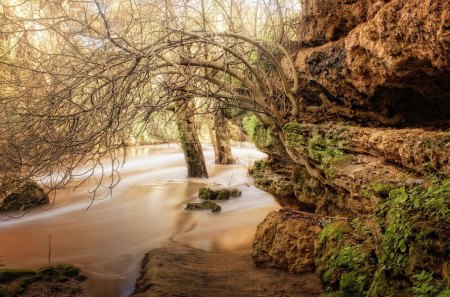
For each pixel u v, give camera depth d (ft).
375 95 21.71
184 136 62.69
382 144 18.35
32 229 38.86
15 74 25.81
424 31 14.66
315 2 25.45
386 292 12.48
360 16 22.50
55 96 21.59
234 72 26.32
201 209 44.98
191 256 29.43
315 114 27.78
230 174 67.21
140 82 22.00
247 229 37.17
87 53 23.48
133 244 34.17
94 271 27.94
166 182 62.08
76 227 39.50
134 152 92.94
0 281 23.73
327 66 23.91
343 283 14.74
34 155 21.53
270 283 21.43
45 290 23.62
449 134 15.81
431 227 11.64
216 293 20.74
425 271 11.25
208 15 32.81
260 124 33.42
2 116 23.75
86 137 21.18
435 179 13.94
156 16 26.61
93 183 60.08
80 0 21.95
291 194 31.01
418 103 20.66
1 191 22.94
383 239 13.66
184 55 24.76
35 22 23.77
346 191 20.72
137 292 22.15
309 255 22.24
